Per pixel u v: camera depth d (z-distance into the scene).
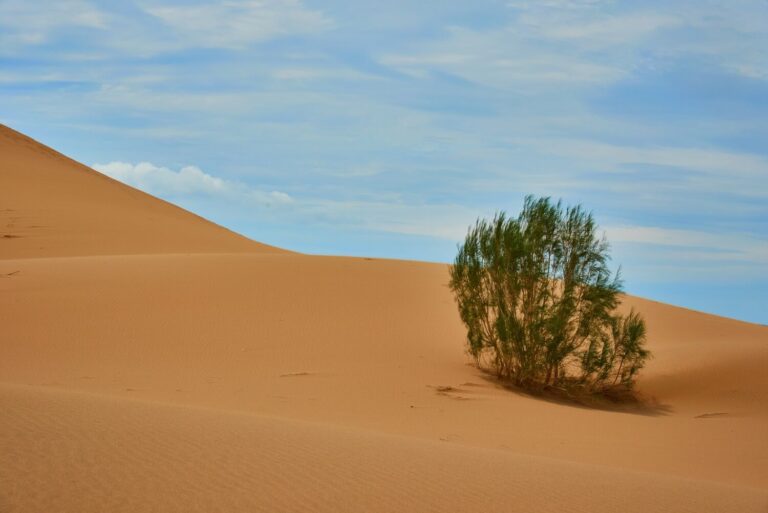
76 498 6.37
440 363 24.50
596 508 8.21
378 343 25.95
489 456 11.29
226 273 32.62
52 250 47.47
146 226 57.75
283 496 7.20
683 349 27.31
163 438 9.00
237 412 13.91
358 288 32.06
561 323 22.33
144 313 26.84
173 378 20.44
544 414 19.89
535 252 22.61
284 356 23.67
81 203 60.97
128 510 6.25
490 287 23.58
